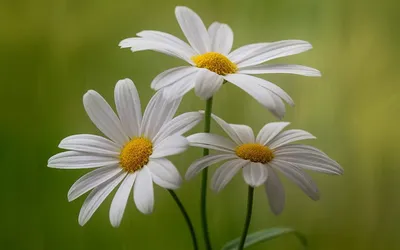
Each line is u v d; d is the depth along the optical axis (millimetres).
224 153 377
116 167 379
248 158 375
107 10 461
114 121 385
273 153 379
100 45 462
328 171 375
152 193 361
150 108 383
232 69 379
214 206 464
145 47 373
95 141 383
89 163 379
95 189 376
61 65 461
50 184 461
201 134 380
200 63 377
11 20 458
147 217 461
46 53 461
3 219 461
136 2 462
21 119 461
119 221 364
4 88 460
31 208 461
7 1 457
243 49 390
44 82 461
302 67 381
